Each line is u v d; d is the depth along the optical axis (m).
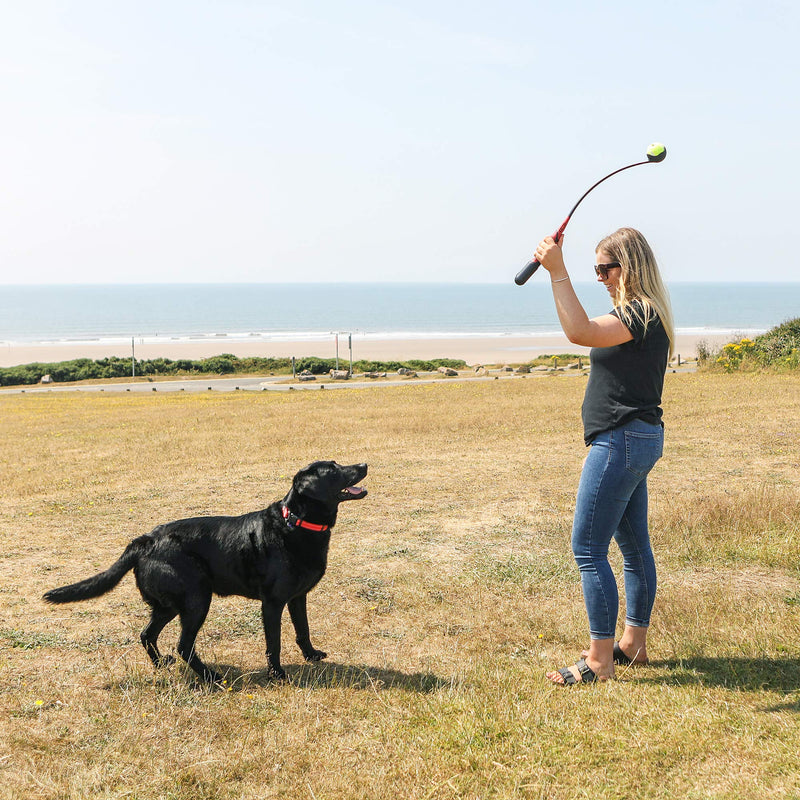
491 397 23.59
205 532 4.10
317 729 3.37
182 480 10.52
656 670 3.90
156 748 3.21
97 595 4.02
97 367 57.91
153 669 4.15
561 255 3.49
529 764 2.99
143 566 4.03
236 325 162.62
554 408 18.06
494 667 4.01
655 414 3.65
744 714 3.29
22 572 6.13
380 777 2.95
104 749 3.21
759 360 27.81
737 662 3.89
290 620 4.89
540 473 10.01
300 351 91.06
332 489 3.96
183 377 57.16
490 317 191.12
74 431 18.81
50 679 4.01
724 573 5.51
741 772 2.83
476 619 4.84
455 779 2.91
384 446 13.06
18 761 3.12
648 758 2.99
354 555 6.37
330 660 4.28
